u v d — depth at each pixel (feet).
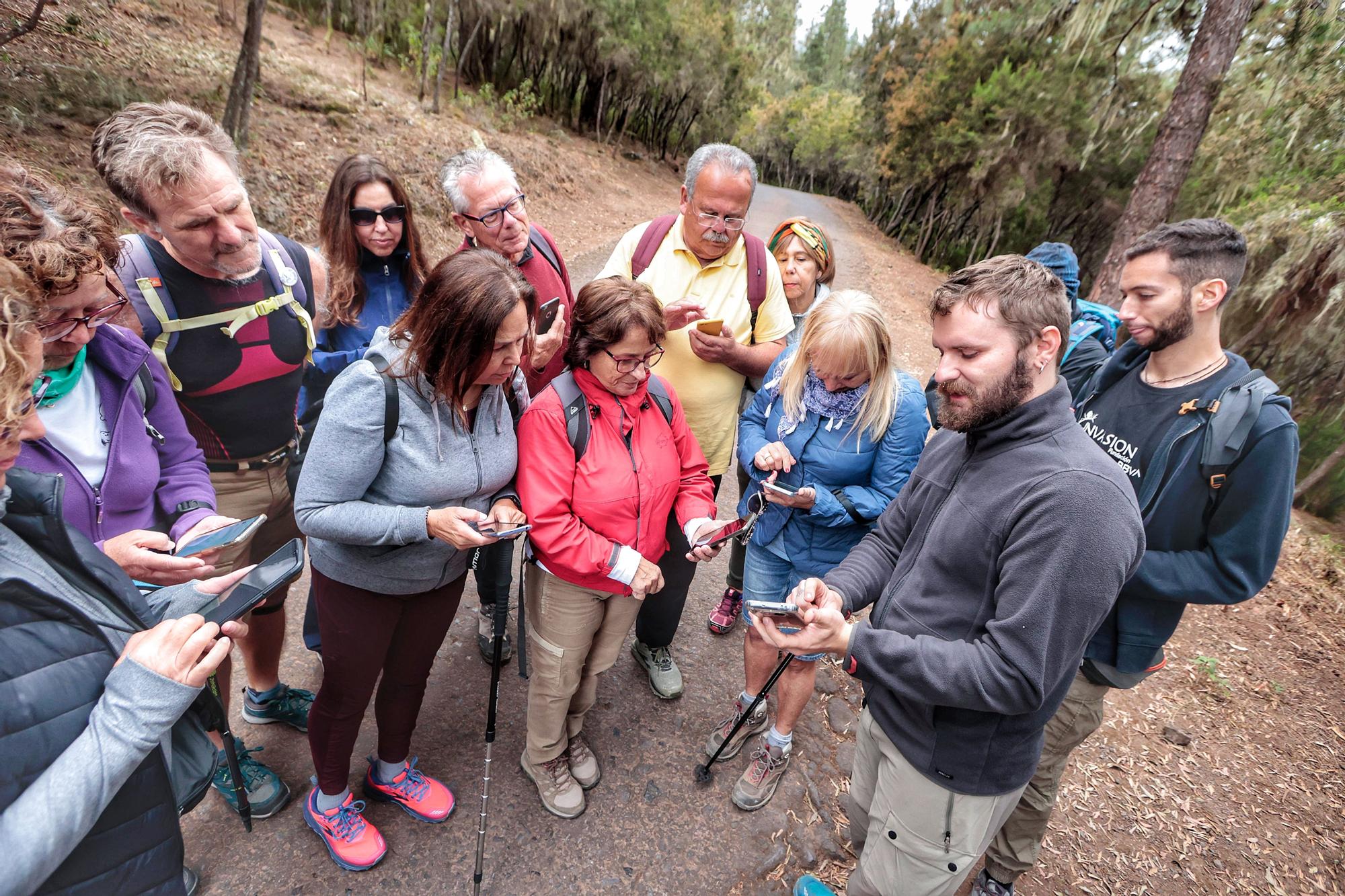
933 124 72.79
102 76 24.20
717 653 10.59
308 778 7.56
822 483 7.64
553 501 6.05
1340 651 14.43
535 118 72.23
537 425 6.23
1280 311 27.61
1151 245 6.22
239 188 5.89
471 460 5.77
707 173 7.64
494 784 7.83
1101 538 4.05
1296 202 27.09
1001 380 4.44
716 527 6.72
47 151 19.35
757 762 8.13
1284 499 5.62
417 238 8.42
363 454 5.25
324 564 5.72
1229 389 5.90
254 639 7.35
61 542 3.19
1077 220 78.48
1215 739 11.34
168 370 6.23
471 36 57.06
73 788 2.85
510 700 8.99
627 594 6.38
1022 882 8.29
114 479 4.98
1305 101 26.50
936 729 4.88
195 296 6.16
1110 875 8.59
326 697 6.14
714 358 8.10
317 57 45.85
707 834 7.72
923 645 4.53
